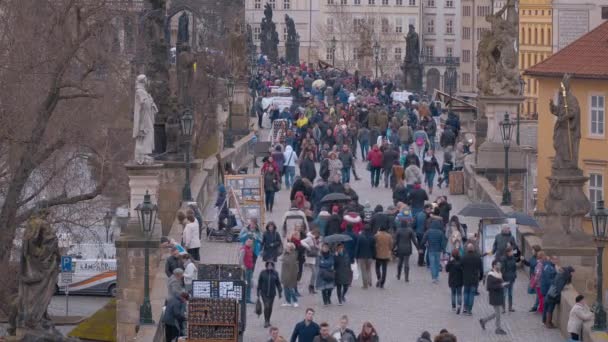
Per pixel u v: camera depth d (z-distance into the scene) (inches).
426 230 5012.3
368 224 4761.3
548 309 4286.4
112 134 6476.4
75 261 6761.8
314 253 4690.0
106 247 6835.6
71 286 6806.1
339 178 5649.6
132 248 4532.5
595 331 3973.9
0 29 6171.3
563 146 4955.7
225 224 5418.3
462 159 6806.1
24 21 6097.4
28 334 3730.3
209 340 3890.3
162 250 4699.8
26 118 5880.9
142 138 4837.6
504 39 6948.8
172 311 3988.7
